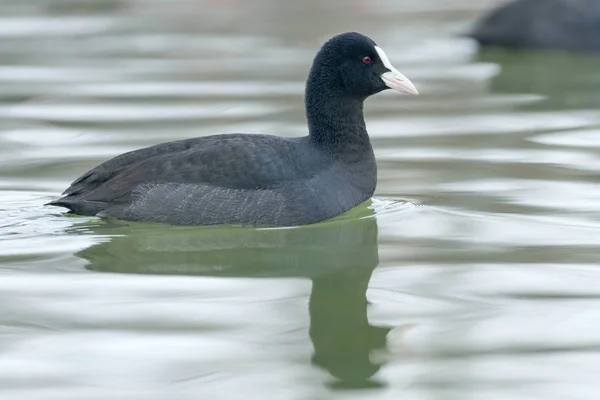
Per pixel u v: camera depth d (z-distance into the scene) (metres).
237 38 31.91
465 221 15.52
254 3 38.59
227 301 12.29
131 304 12.13
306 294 12.55
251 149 15.26
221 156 15.15
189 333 11.26
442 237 14.81
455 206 16.31
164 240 14.68
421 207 16.30
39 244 14.45
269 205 14.98
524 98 23.95
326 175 15.55
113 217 15.08
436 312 11.89
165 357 10.62
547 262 13.57
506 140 20.36
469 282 12.88
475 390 9.83
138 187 15.06
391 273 13.30
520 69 27.25
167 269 13.52
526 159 18.97
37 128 21.47
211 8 37.97
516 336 11.10
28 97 24.27
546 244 14.34
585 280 12.86
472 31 30.48
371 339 11.10
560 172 18.06
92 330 11.32
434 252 14.13
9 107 23.33
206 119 21.94
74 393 9.76
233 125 21.34
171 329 11.36
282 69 27.11
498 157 19.16
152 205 14.95
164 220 14.98
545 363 10.41
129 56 29.17
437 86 25.45
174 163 15.16
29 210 15.89
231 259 13.97
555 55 29.25
